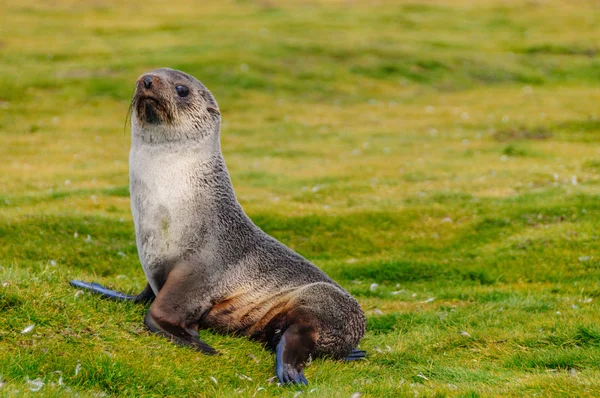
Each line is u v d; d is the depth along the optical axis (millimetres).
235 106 82125
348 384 18359
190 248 19938
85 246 34844
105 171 56062
